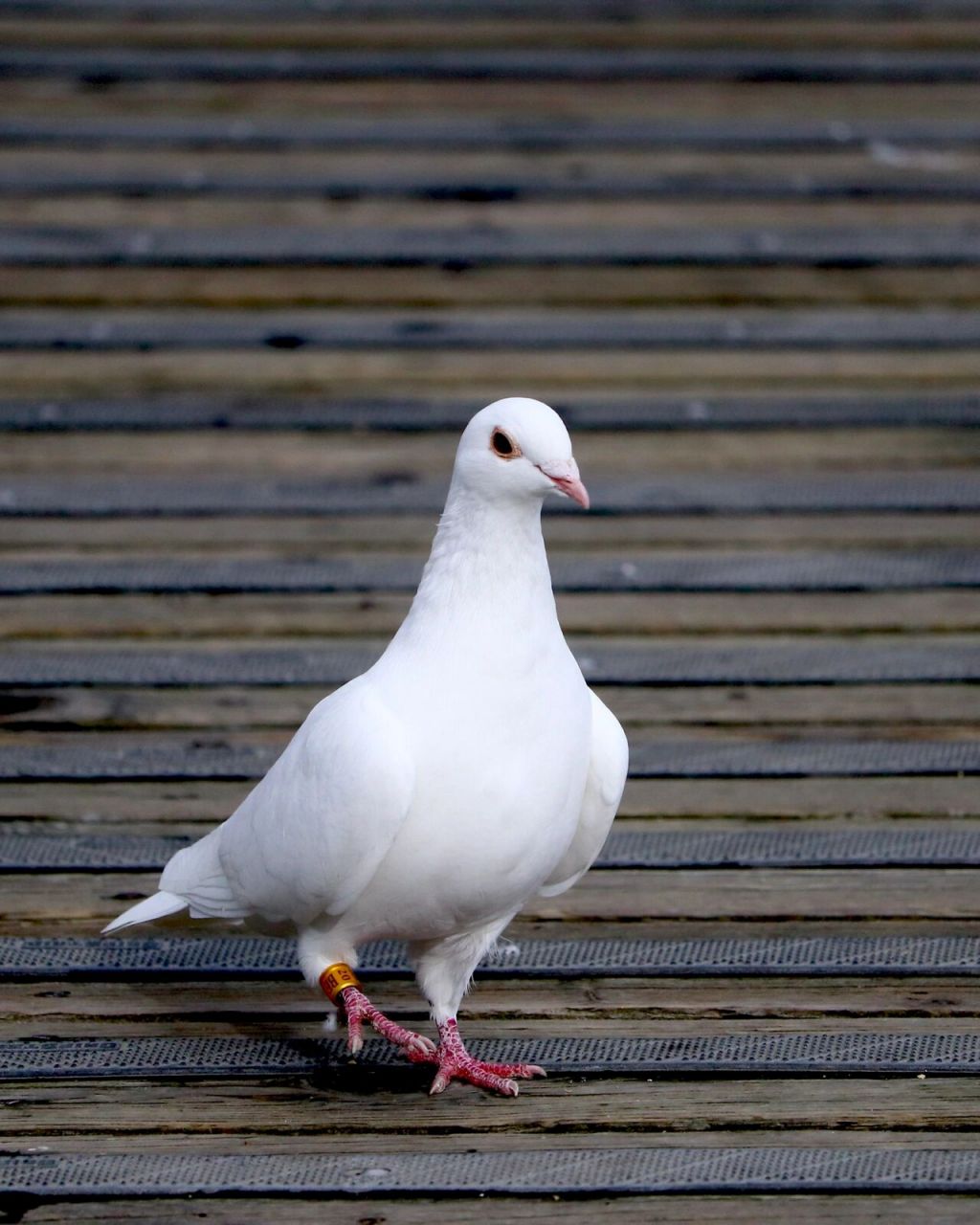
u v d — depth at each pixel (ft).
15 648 35.32
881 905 27.32
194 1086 22.56
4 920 26.61
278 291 48.65
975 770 31.68
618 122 55.57
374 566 38.73
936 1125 21.81
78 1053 23.17
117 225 50.65
